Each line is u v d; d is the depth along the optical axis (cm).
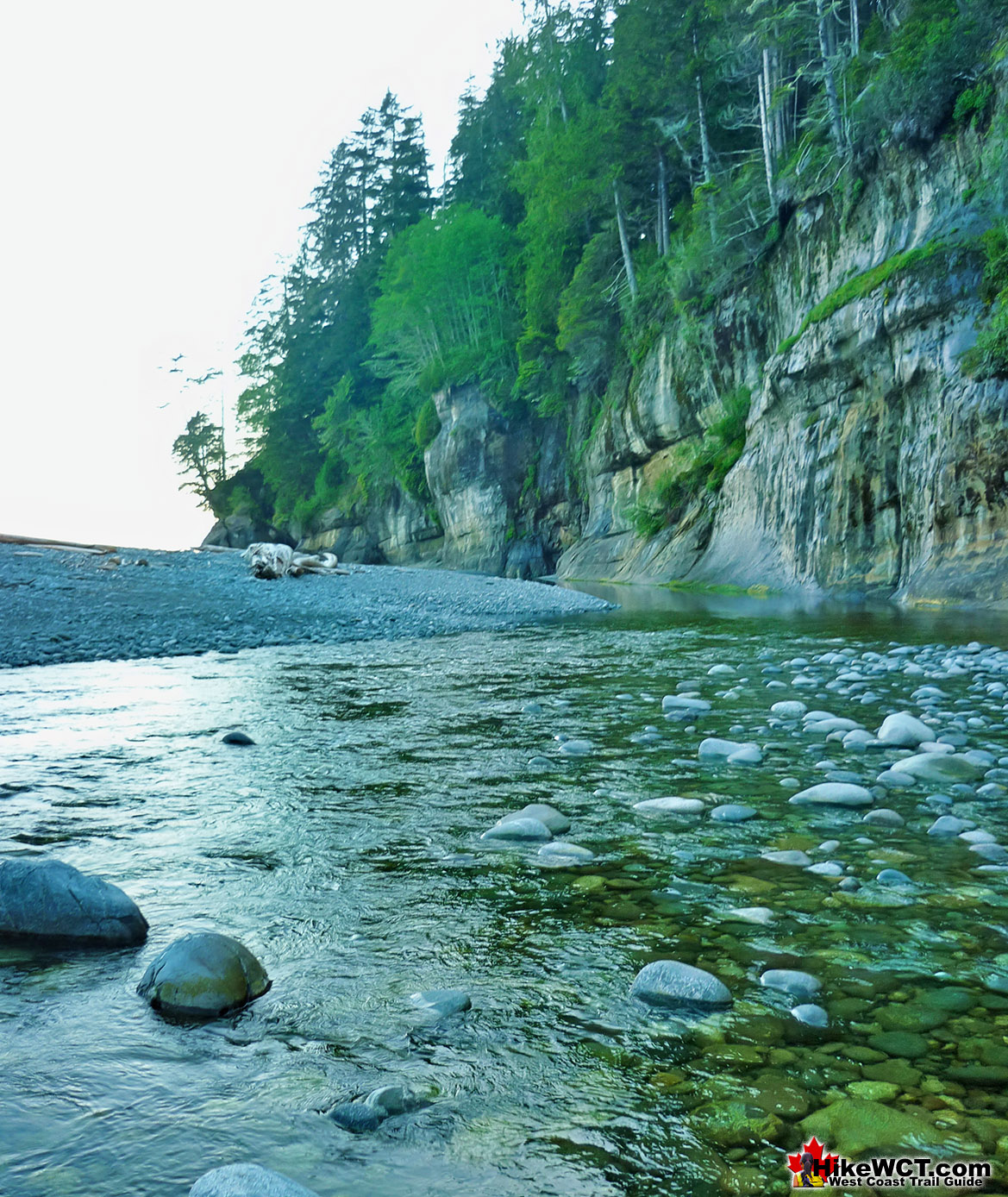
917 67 1883
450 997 212
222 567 2242
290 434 7606
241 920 269
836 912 268
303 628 1422
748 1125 161
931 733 510
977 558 1520
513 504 5256
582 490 4684
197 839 354
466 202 6016
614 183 3869
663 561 3008
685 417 3378
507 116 6184
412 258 5762
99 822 379
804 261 2495
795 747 511
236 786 442
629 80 3641
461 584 2241
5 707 700
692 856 324
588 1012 208
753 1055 187
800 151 2569
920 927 256
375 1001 214
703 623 1423
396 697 738
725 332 3017
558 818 367
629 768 470
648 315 3700
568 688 768
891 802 393
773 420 2394
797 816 375
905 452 1795
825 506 2048
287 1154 153
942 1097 170
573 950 244
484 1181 146
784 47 2883
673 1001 211
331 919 269
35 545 2367
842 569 1959
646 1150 154
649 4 3559
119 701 728
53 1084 176
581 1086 176
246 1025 202
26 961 239
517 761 489
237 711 672
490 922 266
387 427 6325
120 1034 198
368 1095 169
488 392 5300
